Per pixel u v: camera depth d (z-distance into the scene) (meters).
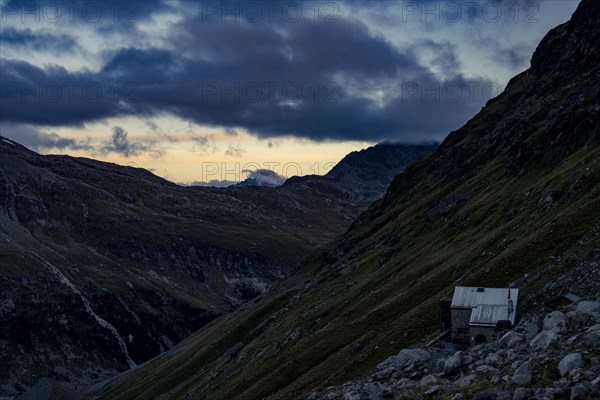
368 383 53.25
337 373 93.12
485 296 77.69
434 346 77.50
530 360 39.78
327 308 156.00
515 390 35.94
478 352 48.75
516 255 92.00
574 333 43.44
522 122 183.00
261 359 156.62
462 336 77.62
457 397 39.44
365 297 133.25
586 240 79.62
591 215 88.62
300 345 127.00
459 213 154.75
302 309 183.75
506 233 111.81
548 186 115.38
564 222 91.38
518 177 147.00
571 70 195.12
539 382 36.94
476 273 94.50
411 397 43.34
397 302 115.19
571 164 120.56
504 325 69.88
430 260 135.75
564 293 68.94
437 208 178.75
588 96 143.50
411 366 53.38
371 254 195.75
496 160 181.62
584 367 36.38
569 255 78.88
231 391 130.50
